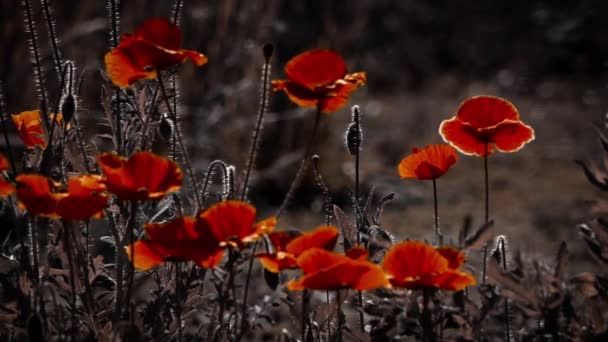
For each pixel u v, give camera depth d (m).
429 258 1.92
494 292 1.98
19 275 2.05
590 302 2.00
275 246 1.96
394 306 1.97
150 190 1.93
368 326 2.10
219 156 4.63
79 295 2.07
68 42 4.11
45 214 1.93
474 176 5.39
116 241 2.07
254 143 2.03
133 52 1.98
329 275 1.88
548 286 2.01
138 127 2.16
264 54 2.02
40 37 4.13
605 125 2.12
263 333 2.67
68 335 2.03
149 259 1.97
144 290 2.34
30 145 2.09
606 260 2.04
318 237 1.93
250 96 4.91
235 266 2.00
